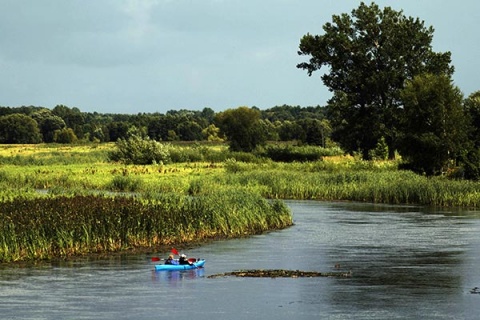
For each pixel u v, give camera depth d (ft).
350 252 179.32
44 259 163.43
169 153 540.11
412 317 114.21
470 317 114.21
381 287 137.18
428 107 401.29
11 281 140.15
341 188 339.36
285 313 117.19
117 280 142.51
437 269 156.35
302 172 408.67
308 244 192.65
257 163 525.34
